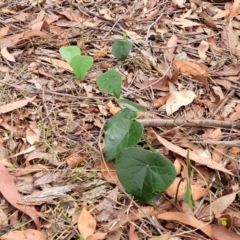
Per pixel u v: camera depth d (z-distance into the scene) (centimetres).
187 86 44
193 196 33
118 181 34
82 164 36
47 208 33
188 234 31
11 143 37
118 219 32
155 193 32
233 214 32
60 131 39
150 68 46
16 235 30
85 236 31
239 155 37
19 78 44
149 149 37
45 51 48
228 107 42
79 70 36
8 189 33
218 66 47
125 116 36
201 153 37
